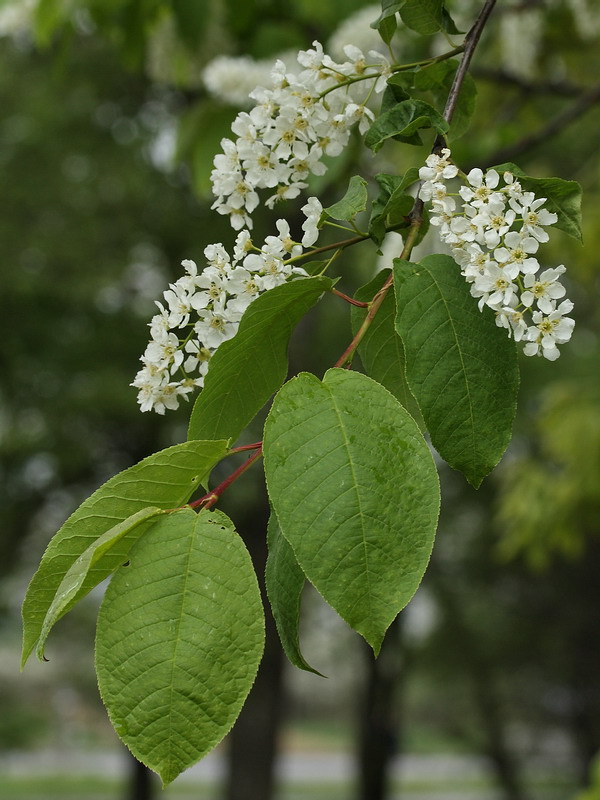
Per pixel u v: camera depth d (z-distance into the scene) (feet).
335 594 3.29
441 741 154.40
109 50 43.42
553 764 109.81
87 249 47.57
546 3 14.34
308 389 3.60
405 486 3.43
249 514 46.50
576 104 11.41
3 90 47.16
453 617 77.36
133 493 3.76
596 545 66.23
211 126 12.49
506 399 4.05
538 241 4.16
